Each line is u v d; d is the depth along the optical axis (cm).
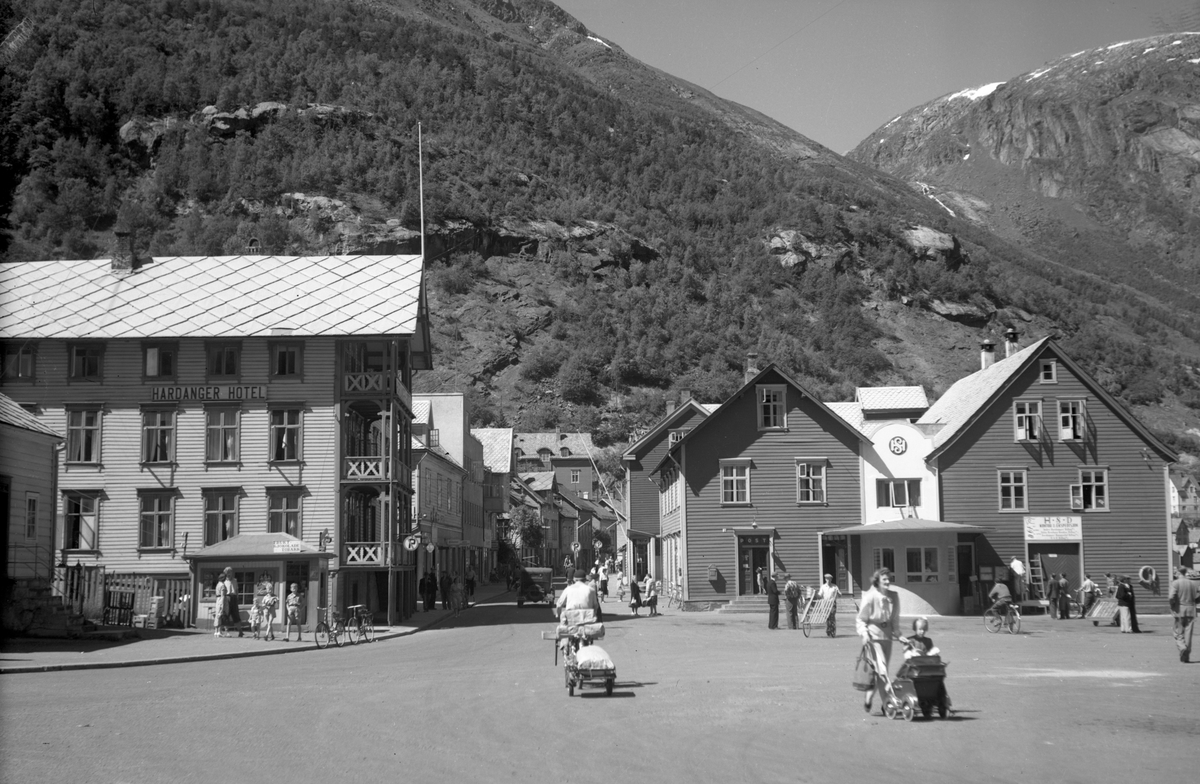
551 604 5922
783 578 5284
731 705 1769
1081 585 5066
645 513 7200
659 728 1532
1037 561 5144
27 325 4566
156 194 19888
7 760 1310
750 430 5391
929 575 5047
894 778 1194
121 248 4928
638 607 5166
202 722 1614
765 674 2272
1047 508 5172
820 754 1333
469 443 8531
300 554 3941
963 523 5178
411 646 3297
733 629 3972
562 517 13750
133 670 2531
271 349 4559
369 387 4534
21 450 3650
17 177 19775
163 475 4506
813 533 5316
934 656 1628
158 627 3869
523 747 1384
